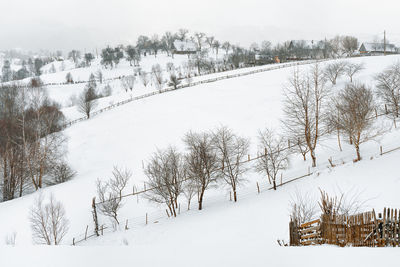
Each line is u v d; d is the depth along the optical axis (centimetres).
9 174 3981
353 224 1053
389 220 985
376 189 1903
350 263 717
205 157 2944
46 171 4231
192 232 2170
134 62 17250
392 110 3697
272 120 4794
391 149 2655
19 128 4581
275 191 2705
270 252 827
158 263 770
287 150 3731
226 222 2184
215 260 782
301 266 710
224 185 3403
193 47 18412
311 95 3431
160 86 9156
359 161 2605
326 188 2231
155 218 2956
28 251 909
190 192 3059
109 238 2586
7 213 3041
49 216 2755
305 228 1271
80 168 4534
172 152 3369
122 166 4184
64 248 928
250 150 3966
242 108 5672
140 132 5453
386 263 705
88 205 3225
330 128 3409
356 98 3012
